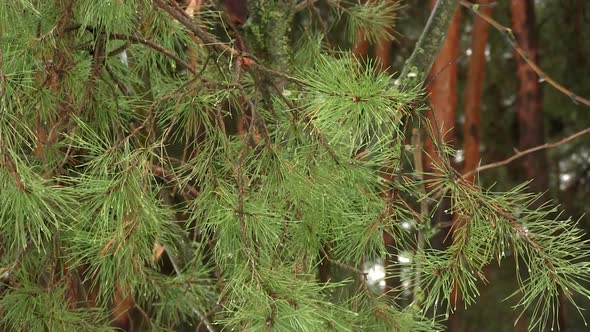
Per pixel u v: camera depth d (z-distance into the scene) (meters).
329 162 2.46
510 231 2.40
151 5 2.61
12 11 2.43
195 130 2.59
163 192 2.81
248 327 2.27
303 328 2.25
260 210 2.38
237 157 2.51
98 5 2.50
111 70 2.76
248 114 2.84
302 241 2.49
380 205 2.53
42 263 2.74
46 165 2.56
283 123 2.50
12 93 2.36
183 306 3.02
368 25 3.22
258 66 2.44
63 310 2.64
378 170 2.52
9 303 2.64
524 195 2.42
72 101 2.64
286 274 2.38
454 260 2.40
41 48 2.54
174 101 2.69
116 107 2.63
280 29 2.97
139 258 2.50
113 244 2.43
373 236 2.52
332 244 2.62
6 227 2.51
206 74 2.82
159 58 2.86
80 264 2.56
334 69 2.35
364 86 2.32
